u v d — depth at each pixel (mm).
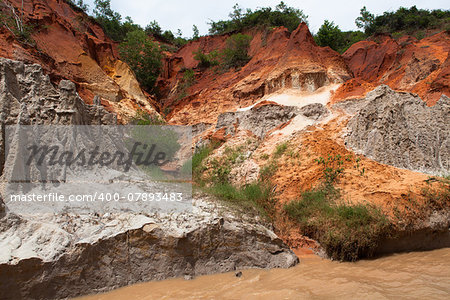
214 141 17281
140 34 42750
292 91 24625
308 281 6461
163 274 6512
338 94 22000
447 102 14453
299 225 8711
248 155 13586
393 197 8594
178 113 30297
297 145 12508
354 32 56219
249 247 7297
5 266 5207
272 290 6027
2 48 19672
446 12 50219
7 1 26109
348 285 6141
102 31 41938
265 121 17547
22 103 8000
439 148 13445
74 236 6141
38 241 5871
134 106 28078
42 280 5500
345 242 7648
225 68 39344
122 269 6254
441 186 9211
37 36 25438
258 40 42031
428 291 5758
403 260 7555
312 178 10219
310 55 26500
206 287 6203
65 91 9141
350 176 9953
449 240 8539
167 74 46375
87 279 5914
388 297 5539
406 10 52438
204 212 7676
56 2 37469
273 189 10289
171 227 6820
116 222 6734
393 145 13109
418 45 32625
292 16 47188
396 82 26969
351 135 14000
